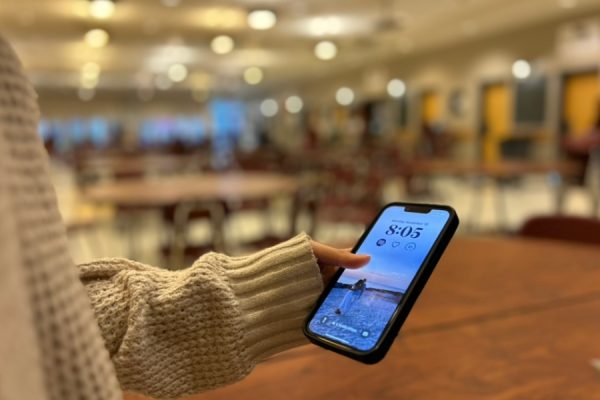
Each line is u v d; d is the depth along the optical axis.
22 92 0.34
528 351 0.94
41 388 0.31
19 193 0.32
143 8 8.24
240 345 0.59
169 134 24.44
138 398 0.77
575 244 1.95
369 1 8.11
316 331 0.59
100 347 0.36
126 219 4.94
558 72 9.88
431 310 1.17
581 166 5.04
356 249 0.66
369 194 4.63
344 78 17.45
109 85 21.52
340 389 0.82
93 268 0.62
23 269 0.31
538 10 9.09
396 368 0.88
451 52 12.66
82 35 10.38
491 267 1.53
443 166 5.14
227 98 26.05
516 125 10.97
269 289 0.62
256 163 6.14
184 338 0.58
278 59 14.59
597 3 8.65
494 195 8.23
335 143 15.55
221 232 3.55
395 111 14.88
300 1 7.94
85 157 9.48
